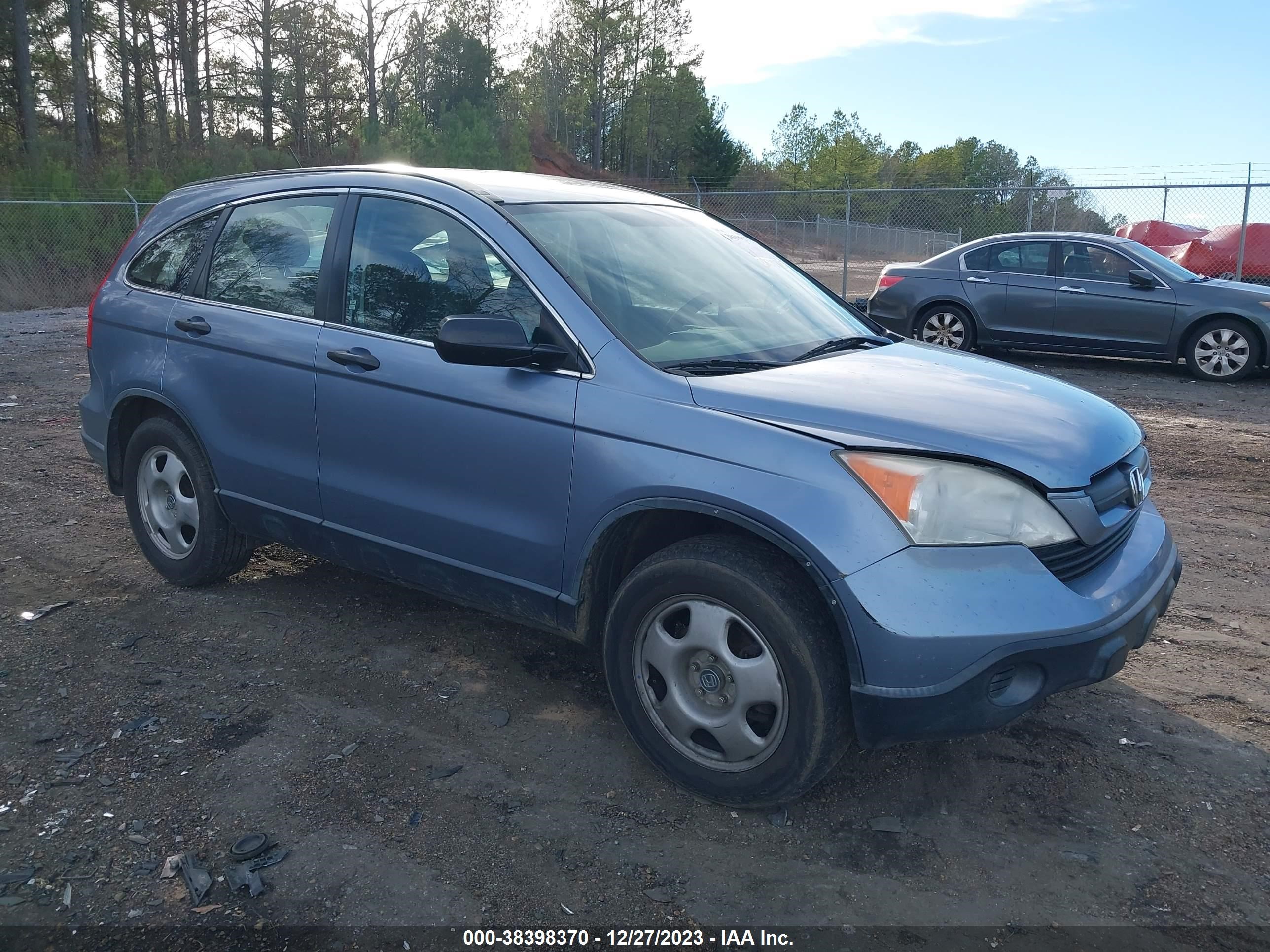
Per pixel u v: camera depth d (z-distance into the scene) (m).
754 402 2.87
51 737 3.27
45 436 7.54
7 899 2.52
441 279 3.51
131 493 4.56
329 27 44.97
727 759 2.91
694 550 2.86
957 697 2.58
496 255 3.38
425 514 3.47
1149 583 2.97
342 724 3.40
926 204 33.81
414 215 3.65
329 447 3.74
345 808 2.92
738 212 28.92
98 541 5.17
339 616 4.29
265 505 4.03
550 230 3.46
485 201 3.51
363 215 3.79
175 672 3.74
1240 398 9.88
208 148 32.28
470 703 3.57
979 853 2.78
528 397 3.16
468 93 48.03
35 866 2.64
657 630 3.00
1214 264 15.64
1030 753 3.29
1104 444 3.00
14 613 4.24
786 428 2.78
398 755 3.21
